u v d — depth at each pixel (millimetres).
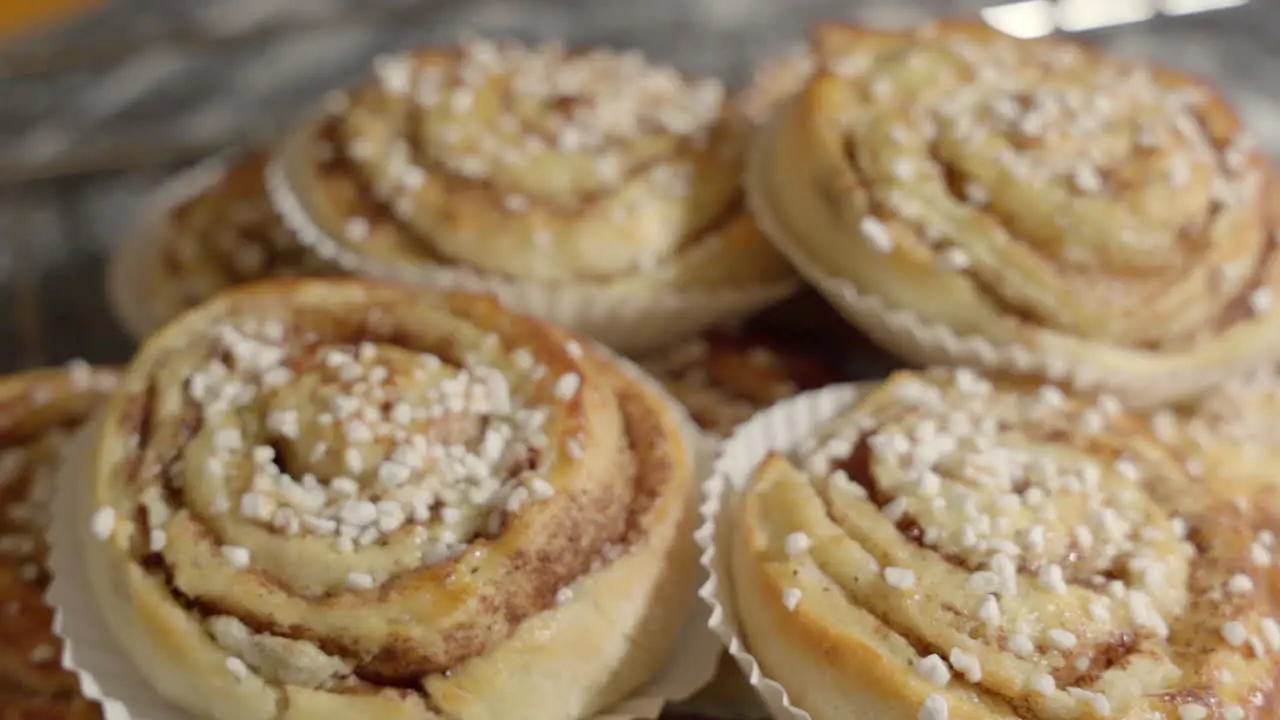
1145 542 341
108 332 447
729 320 422
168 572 333
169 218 447
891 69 406
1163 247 383
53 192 473
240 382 350
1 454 387
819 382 412
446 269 400
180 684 330
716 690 362
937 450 351
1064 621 330
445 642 326
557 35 513
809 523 342
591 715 338
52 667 356
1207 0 502
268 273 426
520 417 347
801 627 332
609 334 410
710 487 356
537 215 399
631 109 423
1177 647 331
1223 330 386
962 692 325
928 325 383
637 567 342
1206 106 414
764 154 416
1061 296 379
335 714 324
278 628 328
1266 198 402
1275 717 326
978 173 386
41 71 480
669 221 407
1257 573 341
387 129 413
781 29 514
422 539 333
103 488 343
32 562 368
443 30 511
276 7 506
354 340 361
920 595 332
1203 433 385
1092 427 361
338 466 339
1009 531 338
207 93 496
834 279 390
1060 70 413
